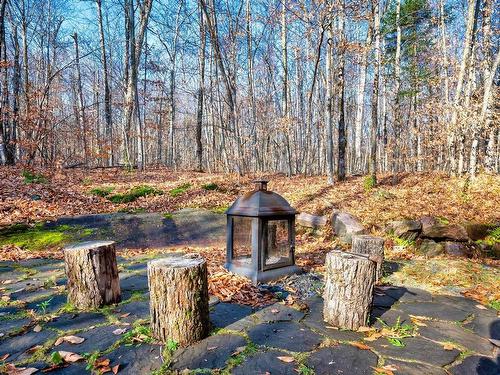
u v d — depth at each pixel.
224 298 3.76
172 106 21.84
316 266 5.17
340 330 3.03
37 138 13.73
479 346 2.79
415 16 15.72
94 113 24.58
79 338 2.77
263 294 3.91
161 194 11.61
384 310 3.56
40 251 6.27
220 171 20.53
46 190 10.26
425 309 3.61
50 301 3.69
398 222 6.96
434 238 6.60
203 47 16.80
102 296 3.52
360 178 13.12
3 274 4.78
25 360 2.47
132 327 3.03
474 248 6.27
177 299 2.68
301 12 11.20
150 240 7.50
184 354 2.56
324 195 10.48
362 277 3.05
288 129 15.88
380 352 2.64
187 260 2.94
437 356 2.60
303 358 2.52
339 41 11.90
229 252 4.77
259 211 4.23
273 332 2.96
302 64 22.27
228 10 15.73
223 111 19.72
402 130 21.42
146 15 17.19
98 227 8.05
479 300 3.90
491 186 8.94
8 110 13.58
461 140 10.70
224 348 2.65
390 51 17.25
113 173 15.27
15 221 7.75
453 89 15.66
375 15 10.99
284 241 4.70
